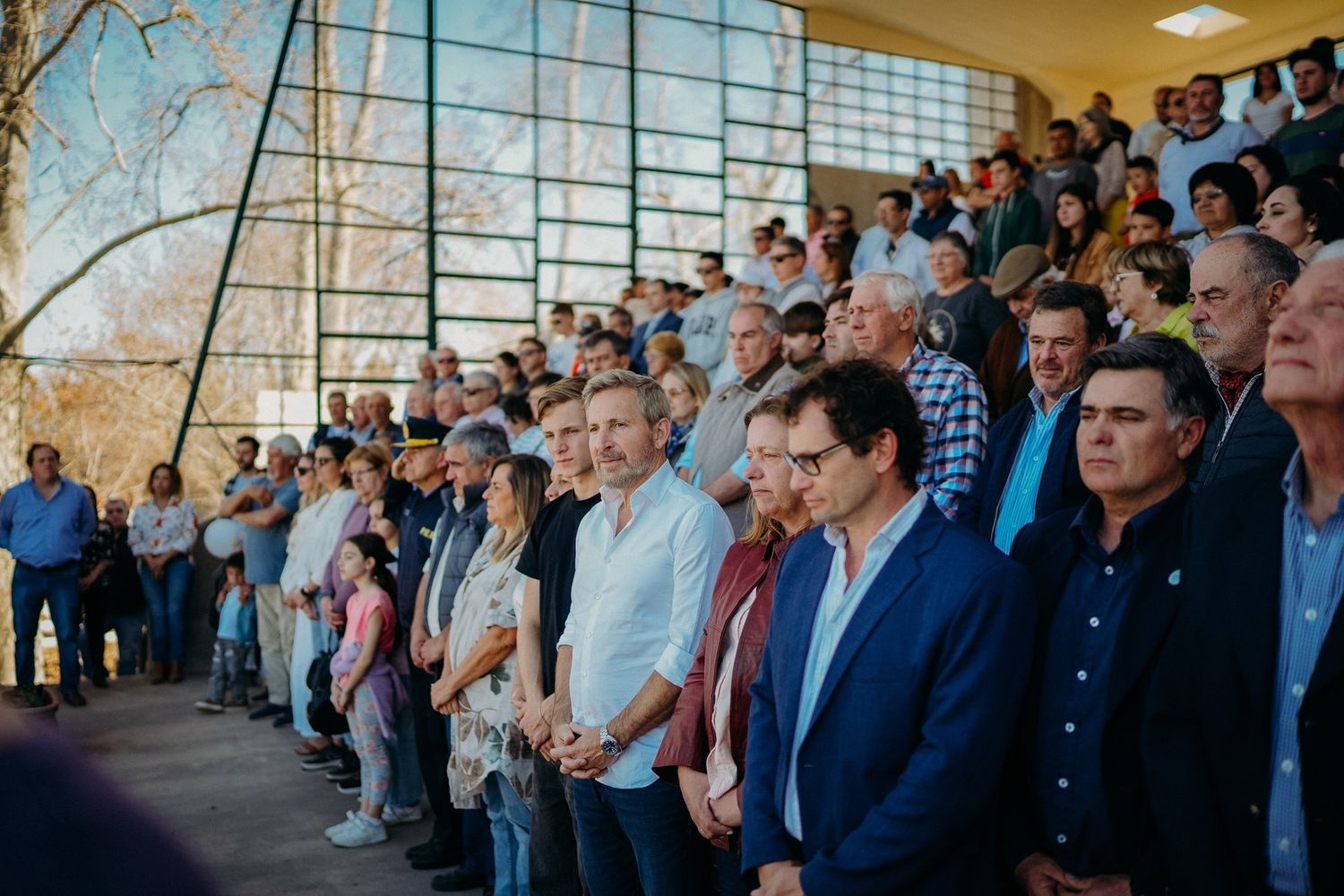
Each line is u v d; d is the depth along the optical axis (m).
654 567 2.72
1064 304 2.62
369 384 12.17
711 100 14.12
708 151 14.05
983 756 1.74
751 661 2.28
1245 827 1.54
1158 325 3.27
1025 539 2.03
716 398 4.34
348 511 5.96
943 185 8.33
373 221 12.26
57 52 12.70
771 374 4.22
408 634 4.82
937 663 1.80
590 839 2.82
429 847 4.45
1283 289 2.32
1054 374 2.62
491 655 3.57
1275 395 1.52
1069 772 1.79
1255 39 13.70
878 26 15.30
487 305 12.70
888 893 1.72
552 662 3.14
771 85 14.58
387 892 4.15
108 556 8.60
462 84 12.67
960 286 5.45
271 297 11.85
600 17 13.42
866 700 1.83
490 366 12.64
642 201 13.58
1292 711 1.52
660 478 2.79
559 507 3.28
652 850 2.63
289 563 6.35
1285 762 1.52
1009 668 1.77
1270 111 8.91
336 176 12.12
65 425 13.41
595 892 2.82
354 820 4.77
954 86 15.93
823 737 1.87
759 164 14.41
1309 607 1.53
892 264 8.10
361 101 12.26
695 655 2.51
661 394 2.83
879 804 1.81
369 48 12.30
